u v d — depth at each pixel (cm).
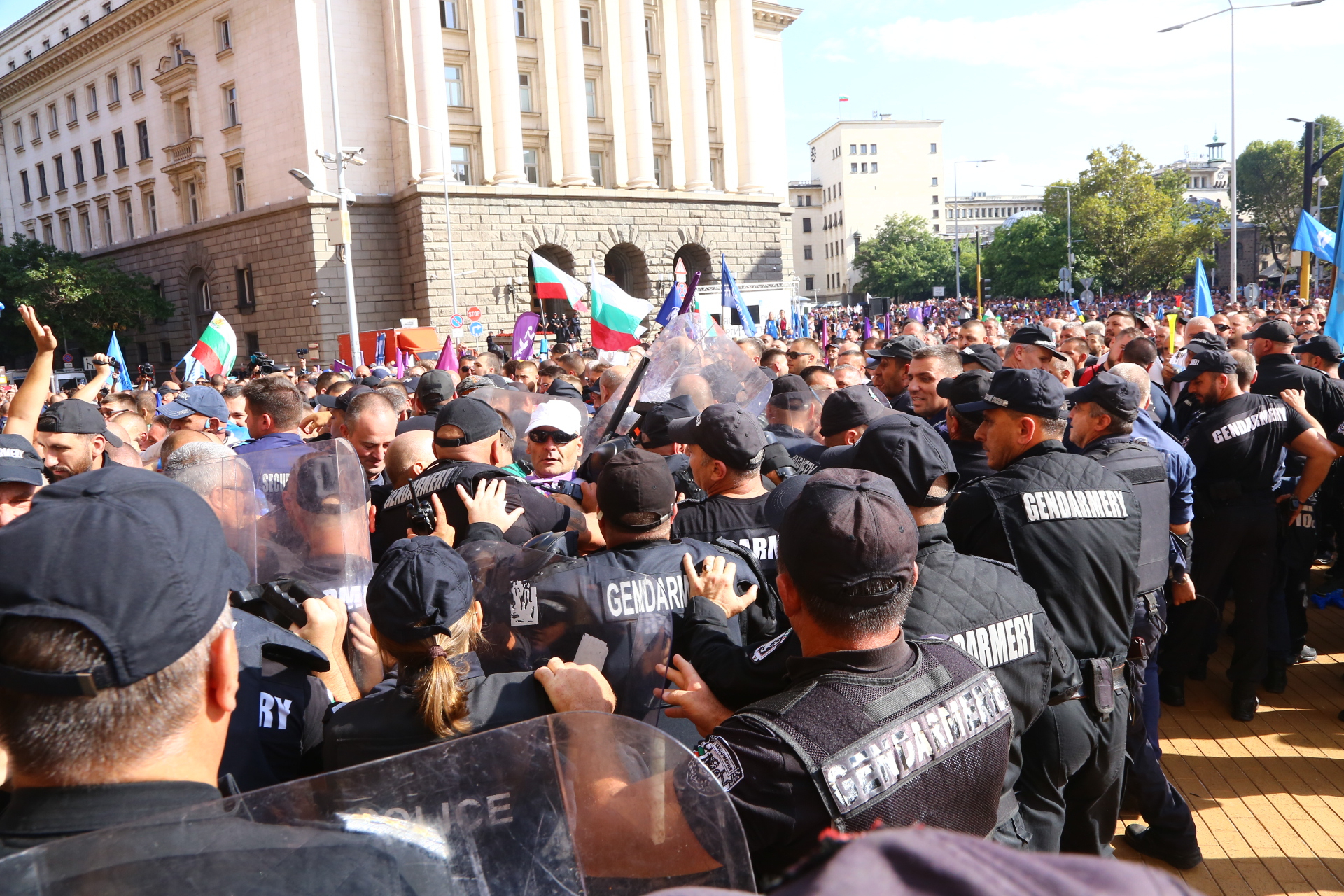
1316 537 591
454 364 1455
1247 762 488
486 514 331
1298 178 8606
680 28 4097
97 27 4144
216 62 3700
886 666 192
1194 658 553
